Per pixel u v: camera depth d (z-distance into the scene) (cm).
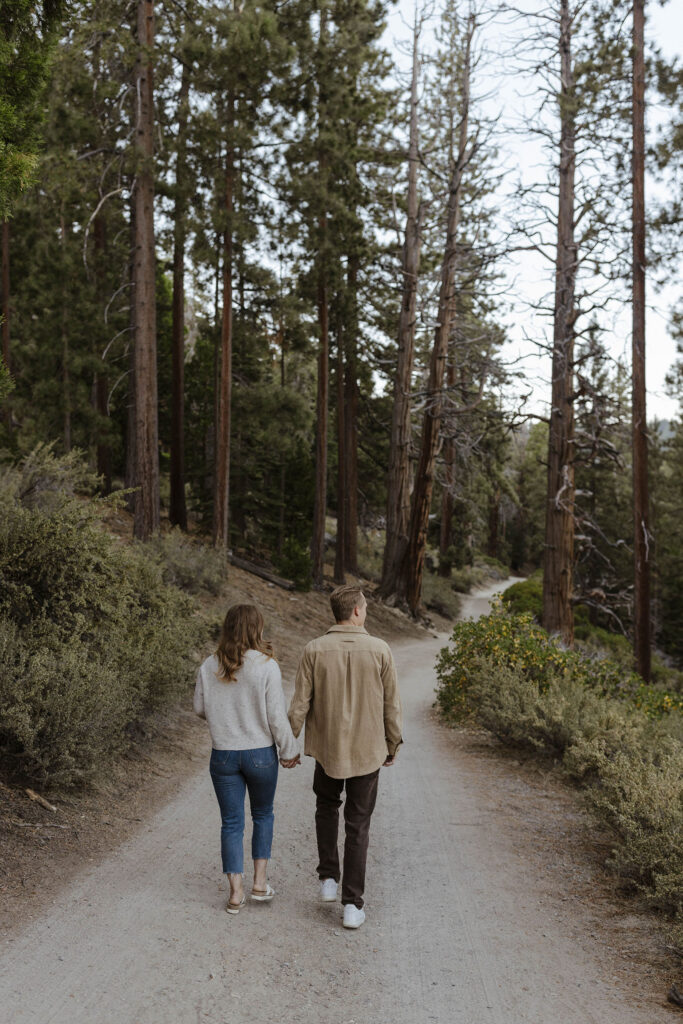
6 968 349
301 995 346
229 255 2248
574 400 2211
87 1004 323
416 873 540
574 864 579
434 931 436
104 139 1936
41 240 2348
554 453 2238
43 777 585
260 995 343
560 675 1218
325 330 3012
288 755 443
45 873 466
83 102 1847
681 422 4459
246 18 1888
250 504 3347
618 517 5038
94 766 608
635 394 2022
